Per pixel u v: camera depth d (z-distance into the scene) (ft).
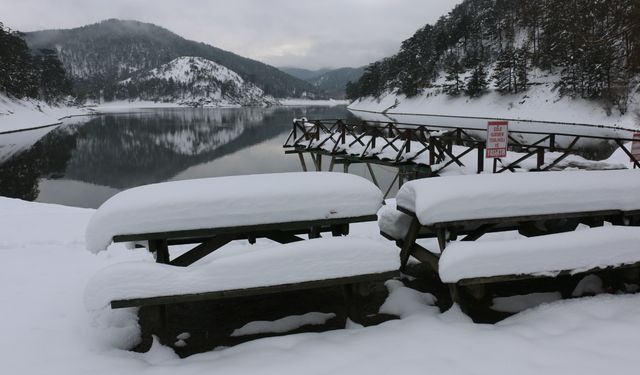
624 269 11.96
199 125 226.79
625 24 56.44
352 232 20.86
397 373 8.59
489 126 28.30
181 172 95.40
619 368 8.51
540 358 8.95
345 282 10.43
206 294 9.76
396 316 11.92
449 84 293.02
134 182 86.02
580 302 11.40
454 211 11.17
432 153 37.91
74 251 19.03
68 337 10.98
